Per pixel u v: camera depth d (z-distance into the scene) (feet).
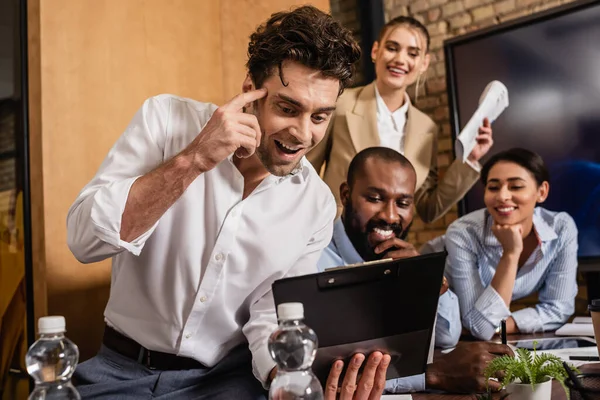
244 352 4.63
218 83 8.74
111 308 4.66
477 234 8.25
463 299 8.04
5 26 7.06
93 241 3.85
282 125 3.85
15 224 7.02
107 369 4.49
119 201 3.73
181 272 4.41
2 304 7.10
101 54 7.40
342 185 7.69
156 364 4.48
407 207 7.53
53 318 2.85
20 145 6.98
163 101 4.49
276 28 3.88
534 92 10.11
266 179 4.52
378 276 3.49
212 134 3.69
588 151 9.62
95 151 7.27
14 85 7.01
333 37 3.80
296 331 2.94
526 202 8.29
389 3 12.41
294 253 4.65
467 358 4.47
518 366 3.79
